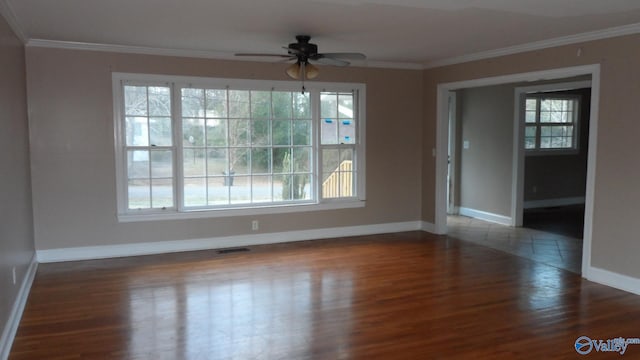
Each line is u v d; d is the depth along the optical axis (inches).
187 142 227.9
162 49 215.3
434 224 268.2
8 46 151.7
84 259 212.4
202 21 161.9
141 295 167.0
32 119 200.4
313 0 136.0
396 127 268.7
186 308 155.1
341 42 199.6
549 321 145.2
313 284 179.3
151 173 222.1
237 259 213.6
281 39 193.2
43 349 126.0
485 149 305.1
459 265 205.0
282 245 240.7
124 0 137.2
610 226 175.8
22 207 170.2
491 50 218.4
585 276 186.1
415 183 276.4
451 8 145.3
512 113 284.2
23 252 167.8
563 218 309.4
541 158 346.9
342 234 261.0
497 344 129.8
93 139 210.4
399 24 164.9
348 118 259.4
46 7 144.9
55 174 205.9
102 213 214.2
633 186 167.6
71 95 205.6
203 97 228.8
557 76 195.8
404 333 136.7
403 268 200.4
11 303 137.3
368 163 263.6
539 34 181.5
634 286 168.7
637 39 164.1
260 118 240.7
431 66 263.0
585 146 360.8
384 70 262.5
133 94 216.7
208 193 233.8
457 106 323.3
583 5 140.2
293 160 249.6
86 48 205.6
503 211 294.2
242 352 124.9
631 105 166.9
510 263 207.9
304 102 249.3
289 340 132.0
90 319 146.0
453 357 122.3
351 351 125.6
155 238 223.5
